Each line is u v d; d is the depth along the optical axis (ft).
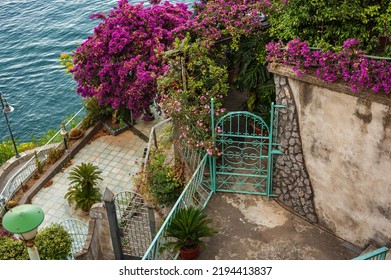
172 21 51.55
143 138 54.03
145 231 34.99
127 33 49.57
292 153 27.09
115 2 125.08
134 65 49.03
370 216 24.53
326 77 22.79
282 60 25.20
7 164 55.72
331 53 22.66
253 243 26.68
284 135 27.07
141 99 50.26
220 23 34.53
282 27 28.81
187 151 31.55
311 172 26.63
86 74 53.26
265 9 32.96
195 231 24.98
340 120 23.63
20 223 20.89
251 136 28.02
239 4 34.35
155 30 49.80
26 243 21.88
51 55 99.19
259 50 33.65
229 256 25.96
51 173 49.67
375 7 23.61
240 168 29.12
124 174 49.26
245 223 27.94
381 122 21.81
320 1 24.35
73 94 85.71
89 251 33.63
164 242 26.37
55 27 111.34
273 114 26.76
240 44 34.76
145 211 34.14
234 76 37.50
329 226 27.17
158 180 32.30
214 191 29.94
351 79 21.89
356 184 24.39
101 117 56.70
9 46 103.35
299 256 25.91
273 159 28.60
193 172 30.76
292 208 28.71
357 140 23.30
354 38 23.13
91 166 45.91
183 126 30.42
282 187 28.76
